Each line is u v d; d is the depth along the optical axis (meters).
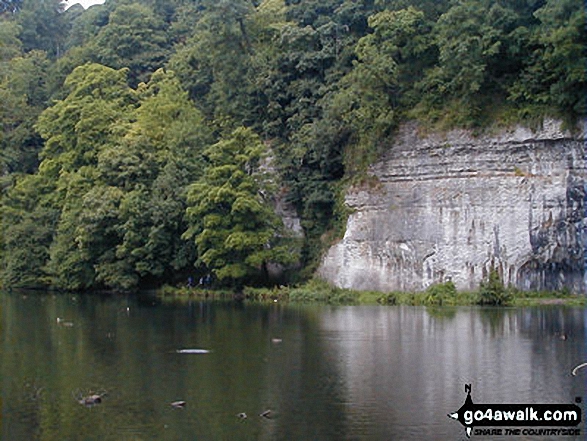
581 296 52.59
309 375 28.34
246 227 62.09
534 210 53.16
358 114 59.97
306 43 68.25
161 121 73.31
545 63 52.53
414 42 58.81
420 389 26.06
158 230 65.12
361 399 24.83
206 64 79.75
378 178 60.81
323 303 57.19
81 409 23.95
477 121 55.69
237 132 63.97
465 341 35.56
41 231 73.62
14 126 92.38
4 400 25.14
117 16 97.19
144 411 23.66
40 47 117.31
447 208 56.44
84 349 34.47
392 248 59.22
